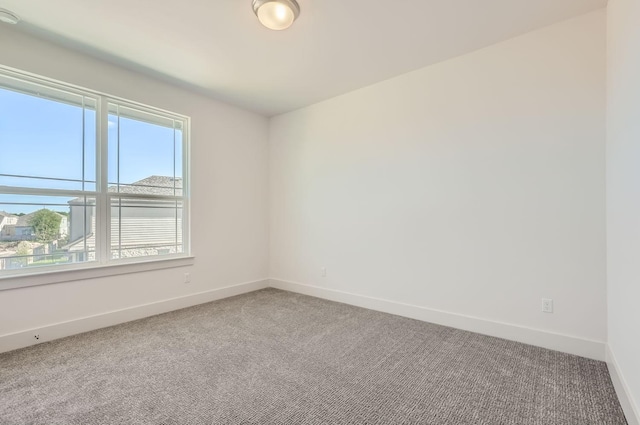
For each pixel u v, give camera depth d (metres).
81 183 2.78
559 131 2.32
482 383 1.90
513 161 2.53
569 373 2.00
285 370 2.07
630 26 1.60
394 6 2.12
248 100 3.84
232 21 2.28
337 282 3.74
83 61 2.71
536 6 2.13
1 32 2.31
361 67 3.01
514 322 2.53
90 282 2.78
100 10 2.14
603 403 1.70
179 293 3.43
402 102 3.18
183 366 2.12
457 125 2.82
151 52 2.71
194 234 3.58
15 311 2.37
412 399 1.75
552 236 2.36
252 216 4.25
